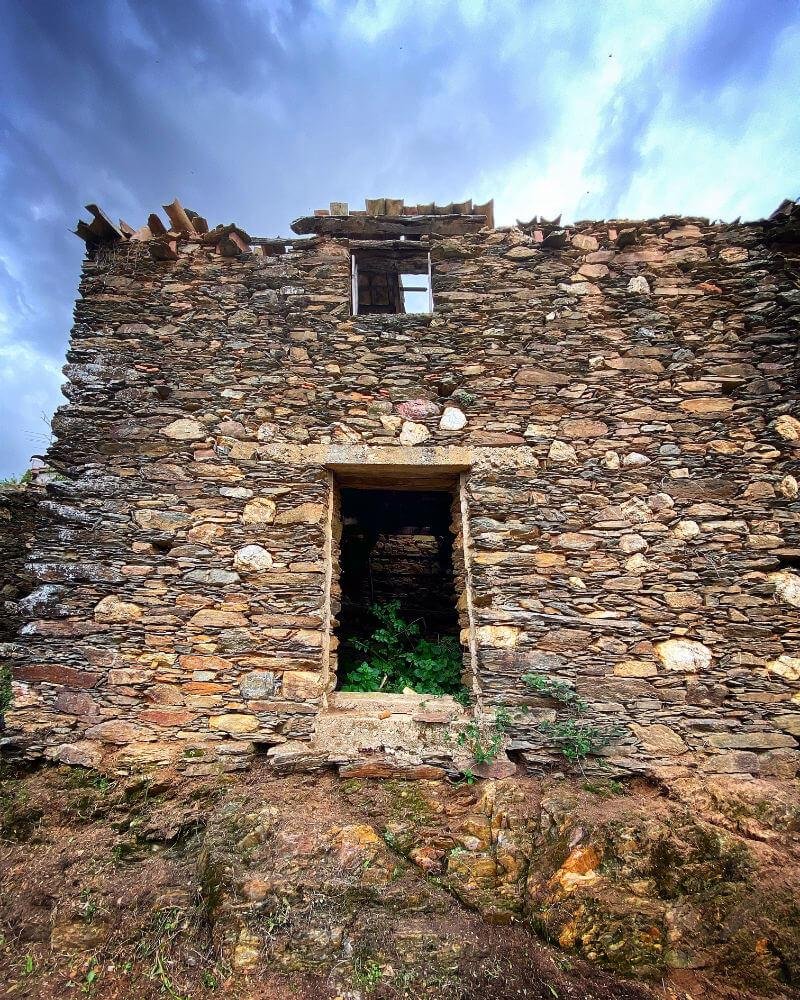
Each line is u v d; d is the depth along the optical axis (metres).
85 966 2.88
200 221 5.42
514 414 4.71
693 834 3.39
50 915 3.12
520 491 4.49
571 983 2.73
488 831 3.47
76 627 4.17
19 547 4.76
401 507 6.63
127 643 4.15
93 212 4.99
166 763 3.90
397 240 5.30
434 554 7.16
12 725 3.99
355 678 4.83
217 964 2.82
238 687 4.08
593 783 3.81
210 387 4.77
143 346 4.88
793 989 2.71
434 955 2.81
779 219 5.29
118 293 5.05
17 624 4.53
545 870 3.19
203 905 3.11
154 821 3.62
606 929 2.90
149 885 3.25
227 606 4.23
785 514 4.45
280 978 2.74
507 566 4.31
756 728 4.00
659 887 3.13
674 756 3.94
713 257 5.23
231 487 4.50
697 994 2.72
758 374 4.82
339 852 3.31
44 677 4.08
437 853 3.38
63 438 4.61
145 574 4.29
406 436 4.66
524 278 5.12
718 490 4.51
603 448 4.62
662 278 5.14
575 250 5.23
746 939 2.88
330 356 4.86
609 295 5.07
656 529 4.41
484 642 4.15
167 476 4.52
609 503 4.47
